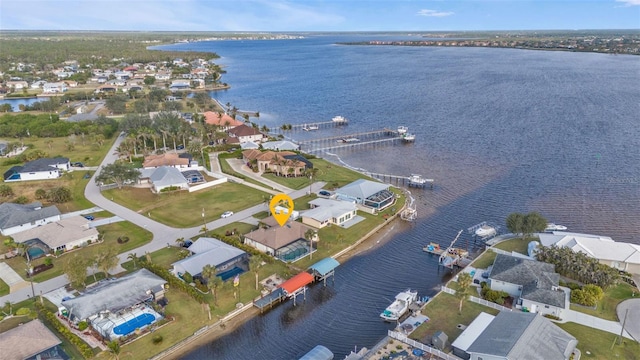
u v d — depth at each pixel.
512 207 102.06
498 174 123.12
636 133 157.50
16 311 62.59
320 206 96.38
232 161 135.88
